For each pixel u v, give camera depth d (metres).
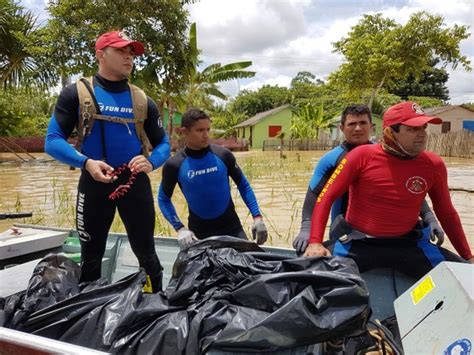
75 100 2.33
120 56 2.32
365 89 25.48
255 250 2.08
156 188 10.68
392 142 2.23
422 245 2.32
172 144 19.67
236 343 1.47
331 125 32.84
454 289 1.37
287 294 1.54
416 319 1.46
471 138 22.59
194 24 18.48
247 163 17.78
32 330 1.64
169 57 17.84
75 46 17.34
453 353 1.21
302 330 1.44
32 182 12.36
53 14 17.03
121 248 3.45
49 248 2.94
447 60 23.45
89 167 2.19
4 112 21.08
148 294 1.79
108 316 1.62
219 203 3.15
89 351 1.30
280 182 12.07
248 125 39.22
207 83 19.78
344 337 1.55
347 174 2.29
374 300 2.30
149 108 2.54
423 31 22.58
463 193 9.72
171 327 1.55
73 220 7.14
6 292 1.94
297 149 31.52
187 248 2.01
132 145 2.44
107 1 17.19
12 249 2.66
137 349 1.55
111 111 2.35
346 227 2.41
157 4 17.44
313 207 2.60
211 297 1.68
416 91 53.94
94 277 2.48
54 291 1.81
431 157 2.30
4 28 17.02
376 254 2.29
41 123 31.03
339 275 1.54
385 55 22.73
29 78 17.88
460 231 2.41
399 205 2.26
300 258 1.76
